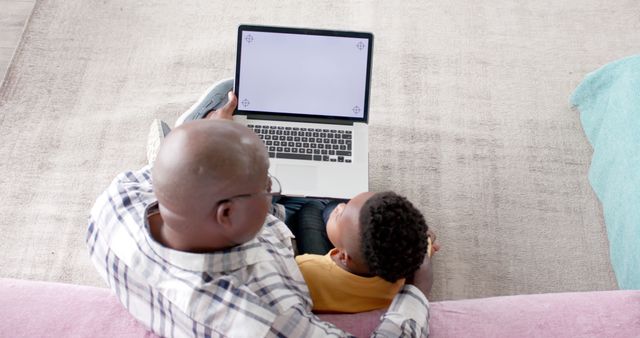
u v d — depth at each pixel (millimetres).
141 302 989
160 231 926
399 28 2119
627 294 1162
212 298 883
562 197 1785
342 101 1526
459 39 2102
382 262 978
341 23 2127
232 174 788
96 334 1050
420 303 1041
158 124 1592
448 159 1847
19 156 1798
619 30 2131
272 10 2154
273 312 878
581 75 2029
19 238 1657
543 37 2113
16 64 1982
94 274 1615
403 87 1985
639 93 1576
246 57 1484
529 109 1953
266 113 1538
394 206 987
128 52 2041
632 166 1531
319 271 1094
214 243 873
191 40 2080
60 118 1883
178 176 783
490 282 1645
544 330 1095
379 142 1868
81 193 1747
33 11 2104
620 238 1565
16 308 1074
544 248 1698
